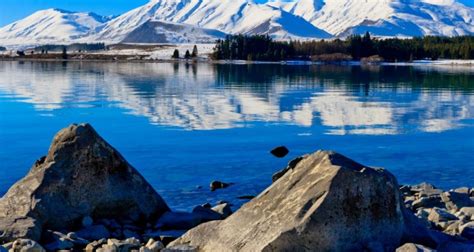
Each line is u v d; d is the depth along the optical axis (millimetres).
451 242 10219
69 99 43969
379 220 9711
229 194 16375
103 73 86625
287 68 124688
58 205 11875
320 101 43719
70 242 10703
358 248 9461
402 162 21406
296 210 9453
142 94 48594
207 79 73250
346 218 9445
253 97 46562
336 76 85625
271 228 9508
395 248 9609
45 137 26234
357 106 40250
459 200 14133
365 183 9648
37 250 9836
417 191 15531
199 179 18219
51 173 12148
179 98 45031
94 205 12219
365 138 26344
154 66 126500
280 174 14516
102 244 10539
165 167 19906
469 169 20297
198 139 25562
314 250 9250
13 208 11680
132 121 31422
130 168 12922
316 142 25156
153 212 12883
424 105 41438
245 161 21016
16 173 18984
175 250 9773
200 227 10484
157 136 26266
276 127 29406
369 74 94188
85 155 12406
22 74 81562
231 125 29984
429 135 27453
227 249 9688
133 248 10195
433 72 104062
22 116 33625
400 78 80562
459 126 30656
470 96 49375
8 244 10055
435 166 20766
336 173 9555
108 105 39719
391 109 38625
